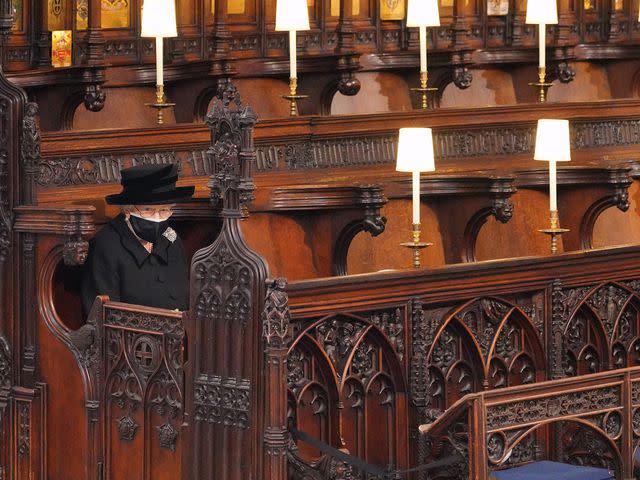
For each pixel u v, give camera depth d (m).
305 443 9.93
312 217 12.56
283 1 13.48
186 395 9.93
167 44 13.87
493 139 14.88
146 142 12.34
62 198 11.67
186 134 12.64
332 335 9.91
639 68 16.77
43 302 11.13
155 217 11.48
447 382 10.59
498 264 10.65
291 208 12.25
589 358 11.45
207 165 12.84
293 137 13.41
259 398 9.50
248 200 9.63
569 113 15.36
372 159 14.04
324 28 14.77
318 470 9.62
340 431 9.97
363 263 13.36
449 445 10.16
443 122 14.46
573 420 9.64
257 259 9.48
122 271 11.34
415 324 10.25
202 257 9.81
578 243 14.20
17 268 11.23
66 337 10.95
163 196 11.34
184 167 12.67
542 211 14.39
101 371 10.74
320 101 14.39
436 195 13.41
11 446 11.32
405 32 15.41
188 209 12.11
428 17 14.56
